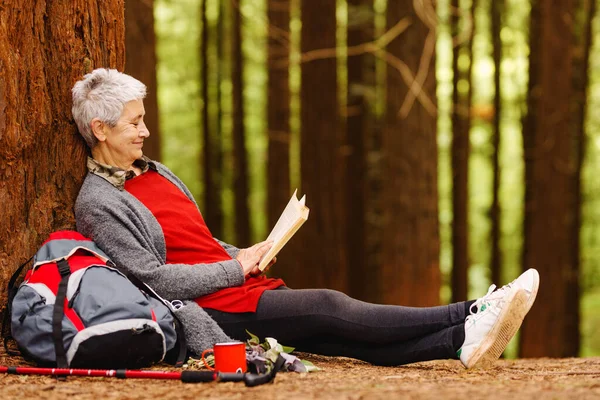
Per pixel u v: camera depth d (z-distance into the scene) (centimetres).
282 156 1325
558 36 1385
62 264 394
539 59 1415
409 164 1174
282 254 1214
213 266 420
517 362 568
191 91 1912
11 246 439
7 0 431
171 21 1877
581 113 1523
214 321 411
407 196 1172
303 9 1222
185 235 435
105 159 437
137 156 437
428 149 1181
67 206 450
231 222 1864
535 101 1434
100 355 376
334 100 1220
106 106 427
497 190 1658
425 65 1189
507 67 1747
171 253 433
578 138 1523
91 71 458
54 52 447
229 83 1808
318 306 414
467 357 407
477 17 1612
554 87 1385
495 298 409
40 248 412
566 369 466
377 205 1466
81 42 455
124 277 396
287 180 1331
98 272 390
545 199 1379
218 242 466
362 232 1468
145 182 443
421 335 416
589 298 1861
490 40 1647
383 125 1309
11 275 438
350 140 1465
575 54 1520
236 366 367
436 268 1178
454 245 1535
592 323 1792
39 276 397
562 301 1366
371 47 1205
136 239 417
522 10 1659
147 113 965
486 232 1872
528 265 1399
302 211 432
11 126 434
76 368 377
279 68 1320
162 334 388
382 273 1191
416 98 1180
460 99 1538
